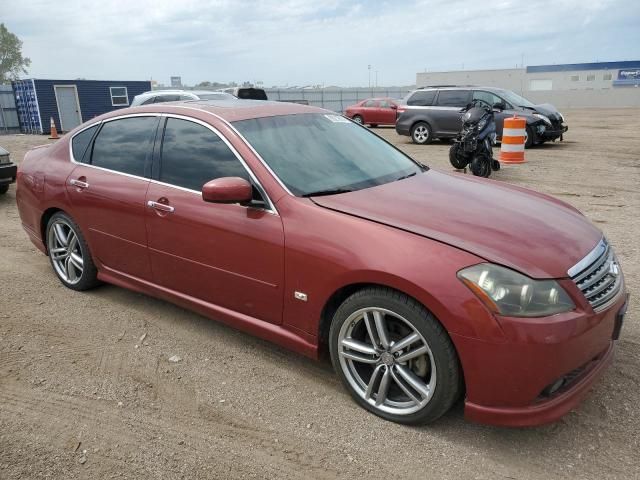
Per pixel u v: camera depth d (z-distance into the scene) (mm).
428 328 2623
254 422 2945
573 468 2562
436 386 2672
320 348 3137
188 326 4086
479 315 2477
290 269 3057
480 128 9867
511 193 3600
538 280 2498
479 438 2783
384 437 2805
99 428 2912
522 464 2596
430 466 2596
